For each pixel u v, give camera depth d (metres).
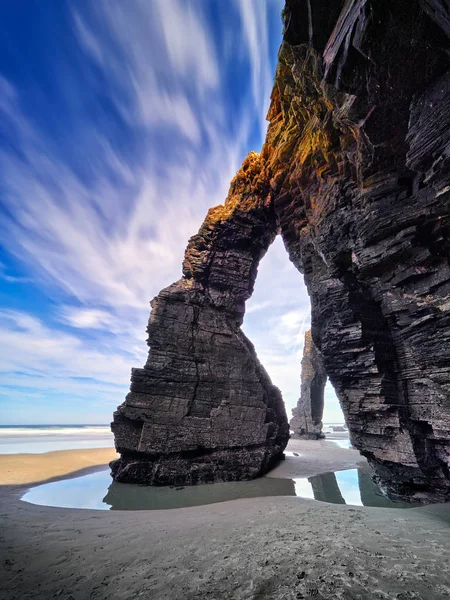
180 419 22.19
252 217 29.34
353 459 31.73
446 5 6.38
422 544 7.65
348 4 9.36
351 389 17.59
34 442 52.53
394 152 12.31
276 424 26.75
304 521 10.43
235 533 9.35
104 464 28.83
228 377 24.84
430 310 12.77
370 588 5.45
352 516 10.97
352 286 17.59
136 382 22.28
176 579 6.30
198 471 21.12
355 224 16.30
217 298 27.62
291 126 22.03
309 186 20.84
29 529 10.63
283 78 18.52
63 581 6.43
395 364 16.12
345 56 9.78
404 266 13.06
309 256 21.50
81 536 9.76
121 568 7.05
